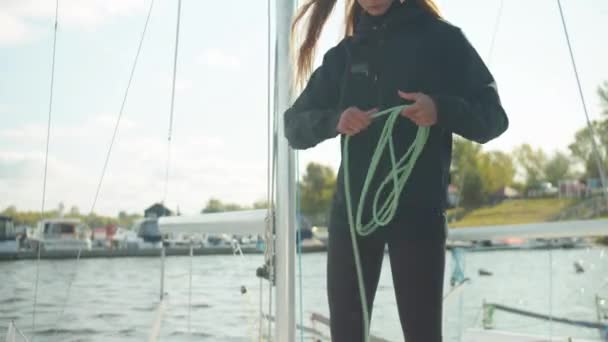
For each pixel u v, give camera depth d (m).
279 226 1.90
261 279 2.33
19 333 3.27
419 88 1.66
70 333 10.73
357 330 1.61
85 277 17.72
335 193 1.72
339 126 1.54
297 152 1.95
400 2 1.74
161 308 2.86
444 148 1.66
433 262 1.58
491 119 1.54
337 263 1.65
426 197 1.60
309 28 1.96
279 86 1.94
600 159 2.63
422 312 1.56
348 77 1.73
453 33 1.69
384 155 1.63
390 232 1.61
